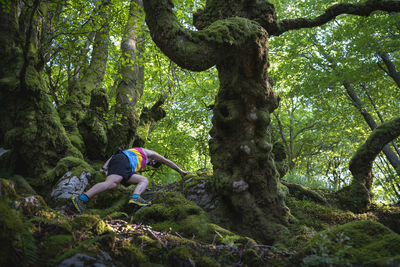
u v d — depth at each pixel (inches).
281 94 557.6
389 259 84.2
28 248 78.7
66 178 171.5
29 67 192.7
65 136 204.2
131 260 94.0
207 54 127.6
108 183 141.3
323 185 270.7
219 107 161.3
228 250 111.5
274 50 475.8
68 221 101.0
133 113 278.5
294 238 137.9
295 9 486.9
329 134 610.2
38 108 192.5
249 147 152.8
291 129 645.3
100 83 323.9
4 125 189.8
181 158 548.7
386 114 502.6
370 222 106.5
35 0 168.6
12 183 103.0
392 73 361.4
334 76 370.9
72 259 80.4
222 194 157.9
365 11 184.1
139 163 158.2
